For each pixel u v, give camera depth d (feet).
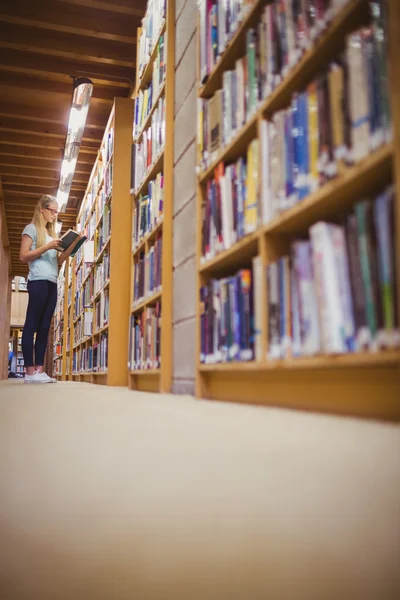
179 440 3.04
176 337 8.50
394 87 3.05
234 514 1.59
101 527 1.54
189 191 8.05
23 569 1.24
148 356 10.00
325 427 3.14
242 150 6.13
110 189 15.70
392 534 1.38
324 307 3.64
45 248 13.98
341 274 3.52
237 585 1.14
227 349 5.78
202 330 6.75
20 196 28.71
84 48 16.06
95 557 1.31
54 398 7.76
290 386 4.73
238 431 3.21
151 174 10.73
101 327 16.57
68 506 1.76
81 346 23.56
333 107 3.86
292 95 4.91
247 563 1.24
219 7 6.71
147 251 10.59
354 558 1.25
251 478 2.00
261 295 4.90
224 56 6.49
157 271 9.53
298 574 1.18
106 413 5.05
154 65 10.76
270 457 2.35
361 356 3.29
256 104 5.41
